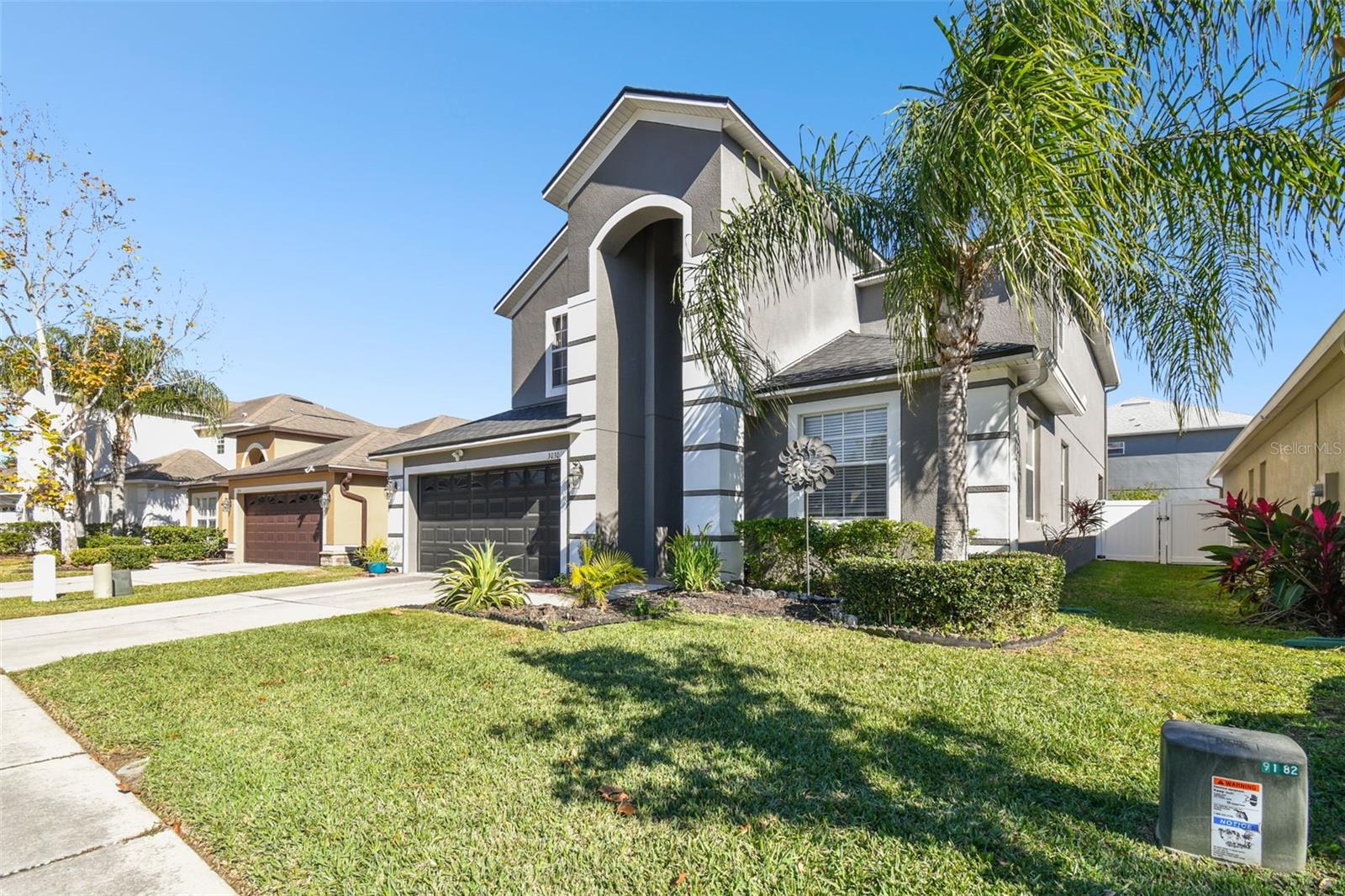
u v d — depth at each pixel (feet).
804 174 25.55
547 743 13.25
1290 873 8.61
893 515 33.09
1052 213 17.40
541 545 43.65
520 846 9.43
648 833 9.73
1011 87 18.12
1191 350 24.07
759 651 20.53
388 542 54.03
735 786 11.21
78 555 58.65
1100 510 47.34
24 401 67.72
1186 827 9.12
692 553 34.50
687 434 37.96
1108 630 23.88
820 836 9.53
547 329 52.26
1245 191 18.94
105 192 68.59
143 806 11.44
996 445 30.55
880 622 24.26
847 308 46.11
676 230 46.09
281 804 10.82
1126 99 18.17
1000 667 18.40
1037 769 11.68
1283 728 13.43
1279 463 47.80
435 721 14.65
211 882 9.14
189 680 18.85
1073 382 44.88
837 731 13.57
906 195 23.35
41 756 13.93
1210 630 24.04
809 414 36.35
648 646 21.56
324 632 25.50
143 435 95.45
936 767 11.84
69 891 8.91
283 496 67.56
